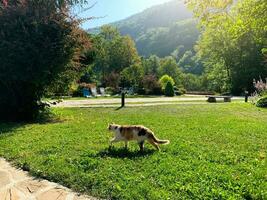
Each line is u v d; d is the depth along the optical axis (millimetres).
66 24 16609
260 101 26453
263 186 6625
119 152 9180
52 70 16609
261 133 12711
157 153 9070
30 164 8227
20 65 16078
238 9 9602
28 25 16156
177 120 16328
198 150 9445
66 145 10047
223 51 66688
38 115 17844
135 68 57281
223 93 63500
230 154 9086
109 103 29031
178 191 6348
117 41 84875
